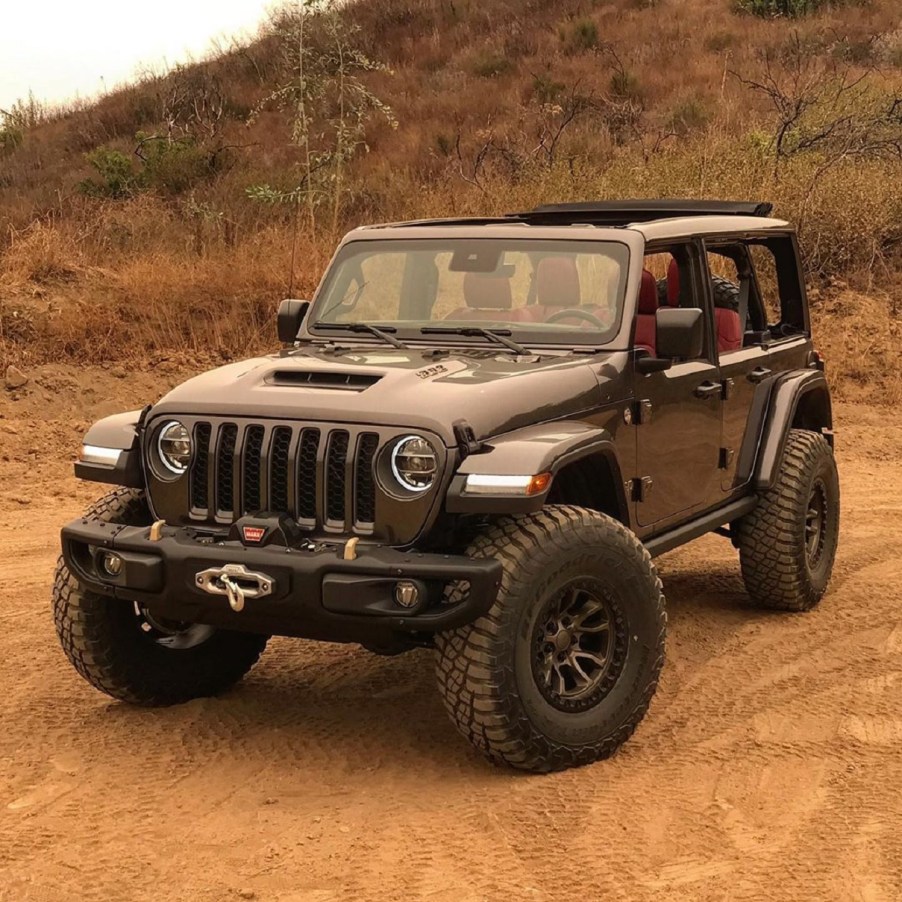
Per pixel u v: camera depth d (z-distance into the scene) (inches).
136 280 513.7
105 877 152.4
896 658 235.3
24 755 191.9
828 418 286.2
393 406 176.9
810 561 266.2
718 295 263.1
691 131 781.9
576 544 178.1
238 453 181.9
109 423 199.2
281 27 1100.5
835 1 1158.3
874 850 157.5
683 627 257.1
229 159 785.6
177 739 197.9
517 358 204.2
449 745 194.5
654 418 214.5
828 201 594.6
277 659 240.2
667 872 152.0
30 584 291.3
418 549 174.6
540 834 162.2
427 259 225.1
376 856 156.6
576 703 182.1
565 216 260.4
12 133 1002.1
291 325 231.5
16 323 474.9
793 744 193.3
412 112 915.4
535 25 1144.2
